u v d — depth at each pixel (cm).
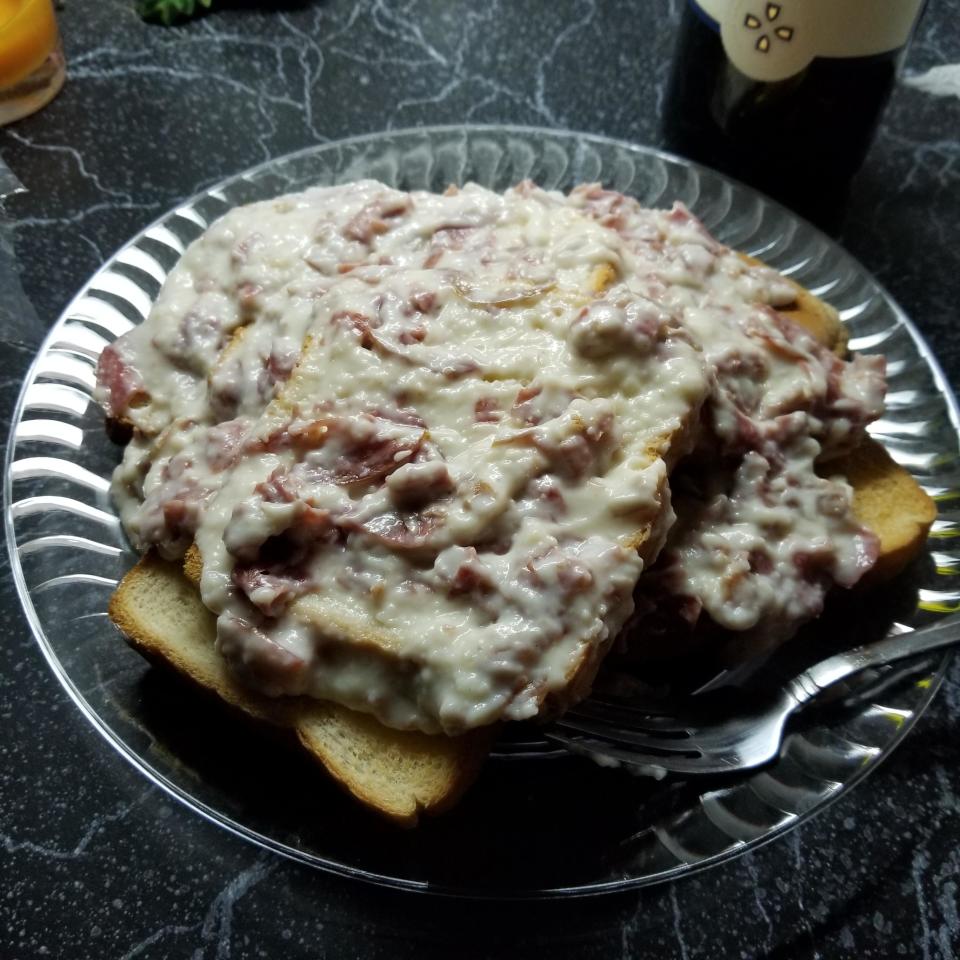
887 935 24
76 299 30
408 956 23
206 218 33
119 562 27
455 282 27
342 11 46
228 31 45
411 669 22
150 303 31
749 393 27
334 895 23
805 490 26
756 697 25
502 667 21
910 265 37
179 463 26
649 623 25
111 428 29
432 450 23
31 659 27
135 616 25
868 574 27
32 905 23
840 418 28
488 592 22
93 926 23
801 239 34
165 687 25
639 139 43
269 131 42
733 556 25
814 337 29
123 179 39
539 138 36
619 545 22
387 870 22
